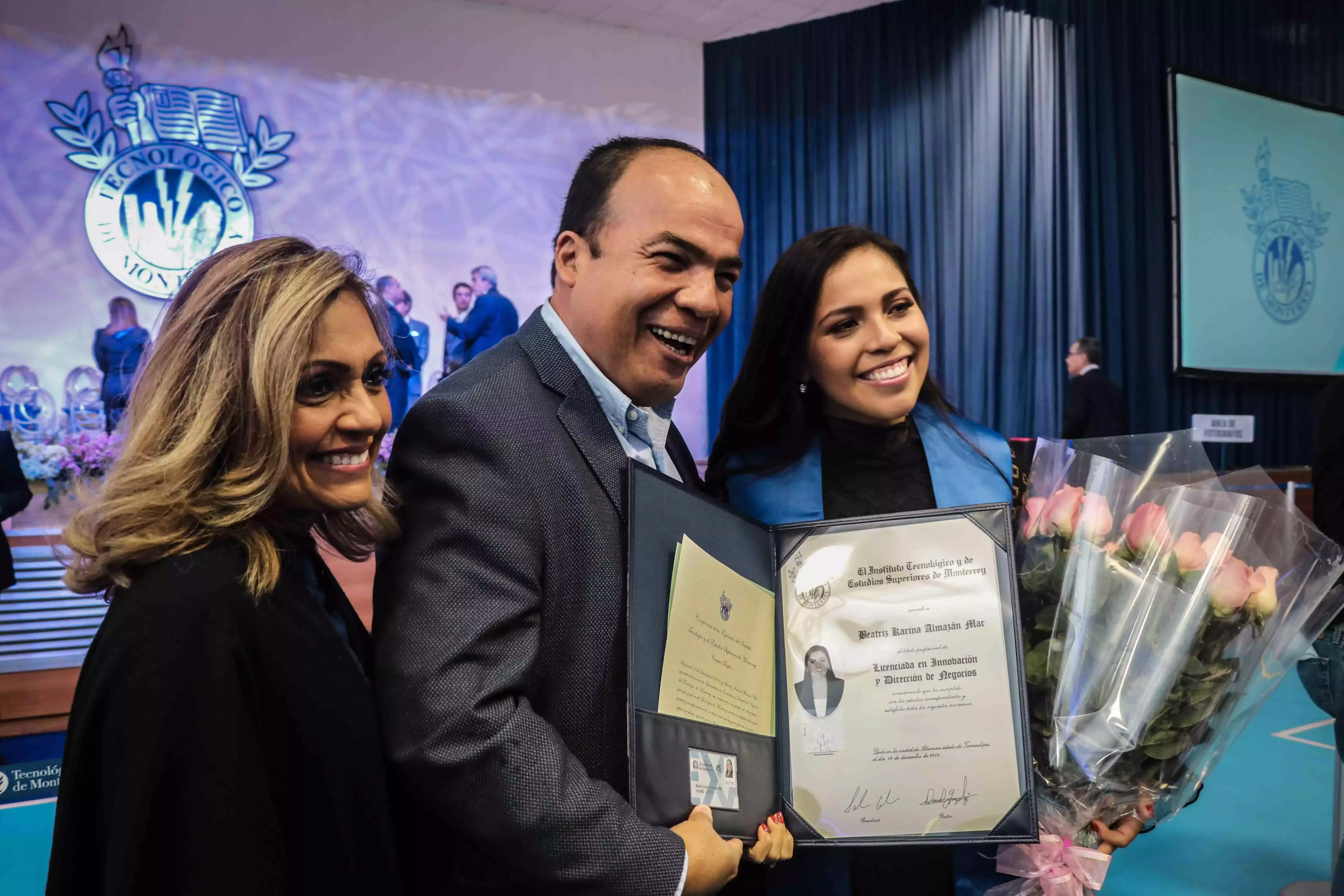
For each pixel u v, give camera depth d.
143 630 0.71
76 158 4.75
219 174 5.08
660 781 0.89
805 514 1.26
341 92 5.43
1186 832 2.54
